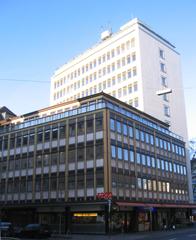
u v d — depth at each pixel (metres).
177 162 58.31
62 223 43.03
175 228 51.28
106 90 70.62
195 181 79.81
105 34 75.94
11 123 56.59
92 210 40.47
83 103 47.59
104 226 38.88
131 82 66.19
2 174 51.50
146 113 58.84
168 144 56.50
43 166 46.38
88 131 42.75
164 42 74.50
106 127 41.22
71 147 43.94
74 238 34.12
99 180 39.84
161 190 50.97
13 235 36.56
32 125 49.72
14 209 49.00
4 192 50.31
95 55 75.31
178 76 76.31
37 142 48.25
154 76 68.50
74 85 79.19
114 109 43.78
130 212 43.81
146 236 35.16
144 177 47.19
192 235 35.25
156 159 51.53
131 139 46.09
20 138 50.81
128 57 68.19
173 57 76.31
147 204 45.03
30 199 46.44
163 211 52.00
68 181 42.84
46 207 45.34
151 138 51.53
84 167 41.75
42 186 45.59
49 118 47.91
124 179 42.47
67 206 42.66
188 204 56.47
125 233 40.38
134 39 67.88
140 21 69.56
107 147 40.41
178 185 56.81
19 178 48.91
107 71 71.62
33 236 34.81
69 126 45.06
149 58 68.50
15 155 50.66
